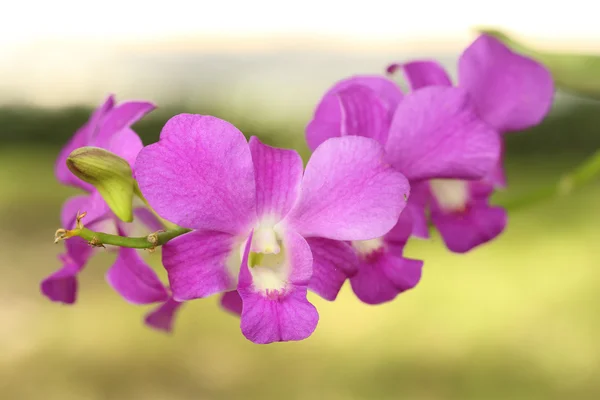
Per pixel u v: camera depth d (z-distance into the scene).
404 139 0.33
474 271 1.32
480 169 0.34
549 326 1.14
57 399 1.04
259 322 0.30
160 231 0.31
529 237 1.44
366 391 1.02
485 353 1.09
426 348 1.11
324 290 0.32
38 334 1.18
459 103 0.33
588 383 1.00
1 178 1.86
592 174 0.41
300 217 0.31
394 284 0.33
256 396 1.02
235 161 0.30
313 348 1.13
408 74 0.36
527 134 1.83
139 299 0.33
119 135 0.33
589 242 1.40
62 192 1.79
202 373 1.09
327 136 0.33
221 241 0.31
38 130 2.12
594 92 0.37
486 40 0.37
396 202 0.31
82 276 1.35
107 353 1.14
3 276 1.36
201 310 1.25
